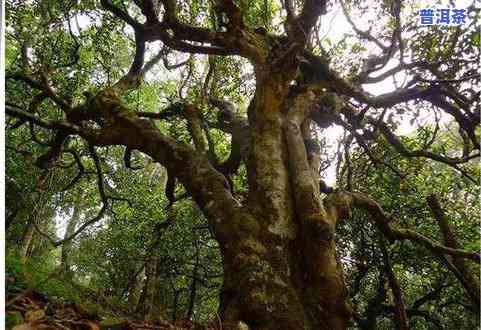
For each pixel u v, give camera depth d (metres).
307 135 6.40
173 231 12.48
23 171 11.90
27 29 10.04
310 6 5.20
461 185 9.89
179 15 9.01
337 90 6.91
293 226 4.54
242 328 3.66
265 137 5.25
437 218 8.09
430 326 11.88
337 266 4.29
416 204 9.53
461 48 7.52
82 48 10.73
